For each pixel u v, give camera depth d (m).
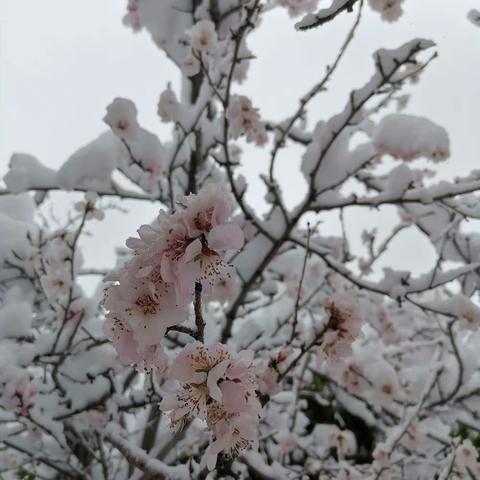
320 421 4.65
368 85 2.38
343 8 1.58
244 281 2.95
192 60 3.11
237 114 2.96
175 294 1.05
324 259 2.81
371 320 3.68
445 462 3.24
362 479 2.95
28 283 3.55
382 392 3.10
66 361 2.86
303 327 3.11
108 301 1.06
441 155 2.64
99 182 3.26
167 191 3.54
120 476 3.24
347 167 2.70
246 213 2.80
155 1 3.76
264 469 2.41
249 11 2.46
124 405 2.82
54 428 2.64
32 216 4.33
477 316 2.51
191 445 3.32
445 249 3.13
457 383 3.05
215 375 1.00
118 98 2.77
